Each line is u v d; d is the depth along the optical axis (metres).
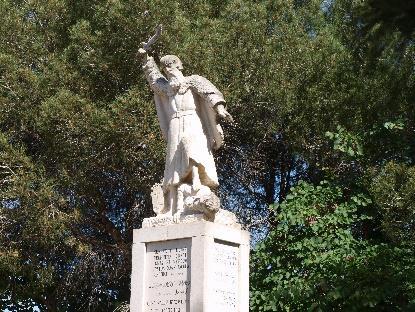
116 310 15.36
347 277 12.45
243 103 15.88
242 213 17.11
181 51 14.67
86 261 16.05
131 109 14.29
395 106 14.99
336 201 14.06
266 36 16.55
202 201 8.92
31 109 14.87
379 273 12.40
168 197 9.61
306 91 16.11
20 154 14.34
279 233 13.53
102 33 14.98
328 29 17.41
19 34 15.70
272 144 17.27
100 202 15.81
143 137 14.29
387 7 9.46
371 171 14.27
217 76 15.20
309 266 12.98
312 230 13.21
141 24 14.66
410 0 9.12
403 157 14.89
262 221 16.44
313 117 16.05
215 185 9.55
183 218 9.08
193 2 16.36
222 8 16.98
